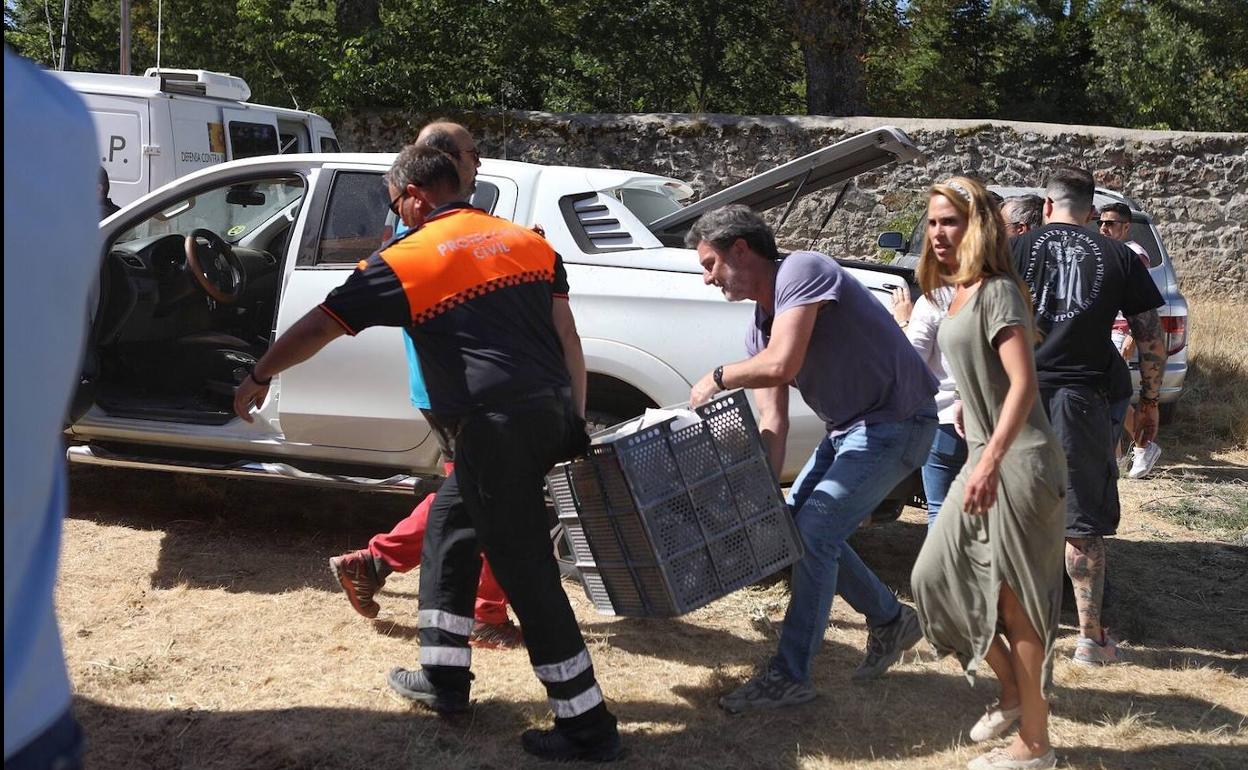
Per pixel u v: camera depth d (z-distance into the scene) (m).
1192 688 4.20
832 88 17.64
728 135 15.77
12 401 1.26
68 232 1.30
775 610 4.89
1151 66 27.52
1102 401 4.29
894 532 6.19
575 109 22.92
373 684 3.98
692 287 4.98
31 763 1.33
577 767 3.44
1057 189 4.49
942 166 15.52
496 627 4.43
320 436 5.17
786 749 3.62
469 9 17.83
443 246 3.34
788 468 4.95
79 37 22.59
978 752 3.62
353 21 17.75
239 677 4.01
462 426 3.37
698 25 22.69
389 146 16.80
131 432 5.42
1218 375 10.52
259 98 17.98
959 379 3.42
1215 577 5.57
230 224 6.80
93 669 3.98
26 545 1.31
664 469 3.52
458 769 3.40
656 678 4.16
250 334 6.01
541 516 3.42
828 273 3.69
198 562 5.15
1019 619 3.40
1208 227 15.41
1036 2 31.30
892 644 4.11
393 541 4.29
